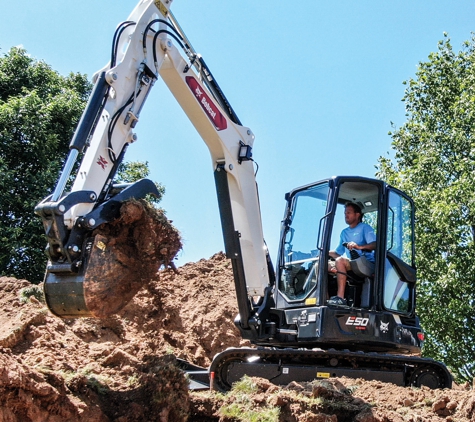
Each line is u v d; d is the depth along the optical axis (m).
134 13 6.85
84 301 5.48
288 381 7.48
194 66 7.48
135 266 5.89
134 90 6.49
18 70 18.06
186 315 10.86
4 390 4.82
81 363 6.93
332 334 7.36
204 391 7.07
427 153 18.17
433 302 16.00
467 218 15.95
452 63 20.03
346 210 8.04
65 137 16.97
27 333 7.33
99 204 5.93
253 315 7.88
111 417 5.57
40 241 15.34
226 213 7.73
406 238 8.48
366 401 6.54
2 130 15.71
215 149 7.72
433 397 6.73
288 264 8.07
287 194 8.43
